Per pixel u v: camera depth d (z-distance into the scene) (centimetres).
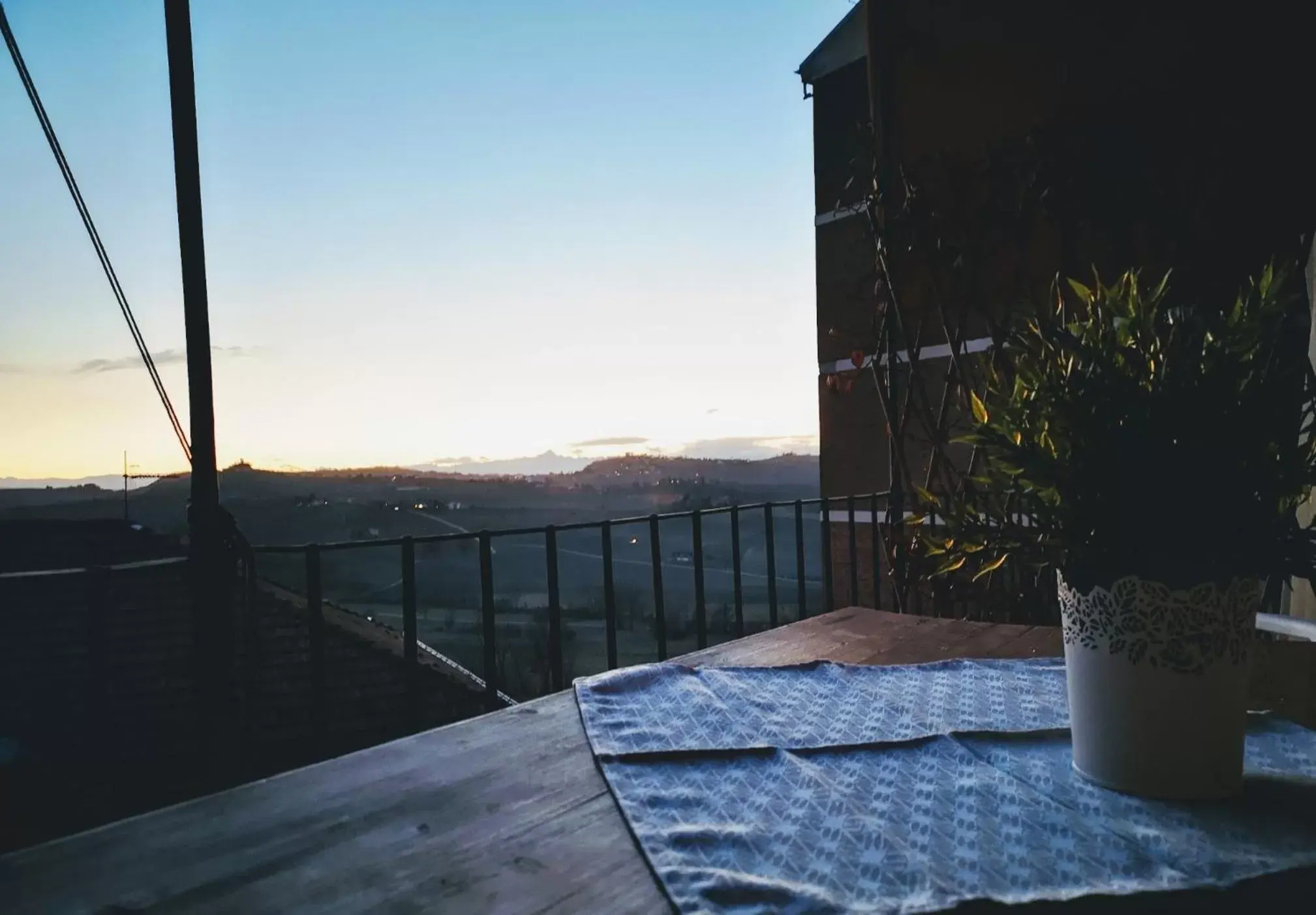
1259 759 95
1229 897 64
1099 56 285
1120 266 275
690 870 70
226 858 75
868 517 385
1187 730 81
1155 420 79
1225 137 251
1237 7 250
